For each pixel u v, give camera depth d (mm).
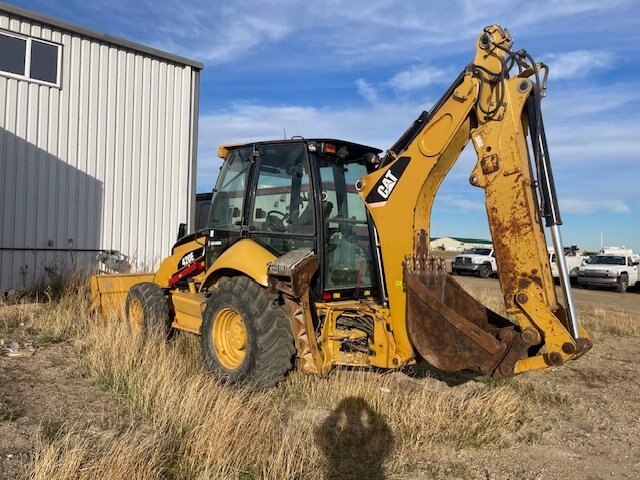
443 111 4594
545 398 5688
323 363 5012
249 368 5020
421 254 4770
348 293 5477
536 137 4234
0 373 5316
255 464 3688
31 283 9961
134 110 11359
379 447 4172
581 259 25578
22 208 9875
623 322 11125
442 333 4480
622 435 4824
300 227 5324
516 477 3883
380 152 5852
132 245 11352
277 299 5105
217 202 6309
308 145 5242
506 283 4266
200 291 6383
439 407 4816
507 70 4352
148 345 5652
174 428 4137
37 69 10047
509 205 4254
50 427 4082
